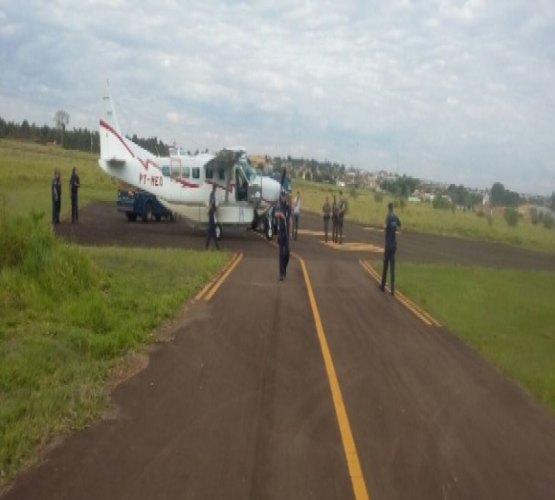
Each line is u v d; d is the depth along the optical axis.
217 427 6.75
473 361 10.53
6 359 7.98
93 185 54.44
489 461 6.37
